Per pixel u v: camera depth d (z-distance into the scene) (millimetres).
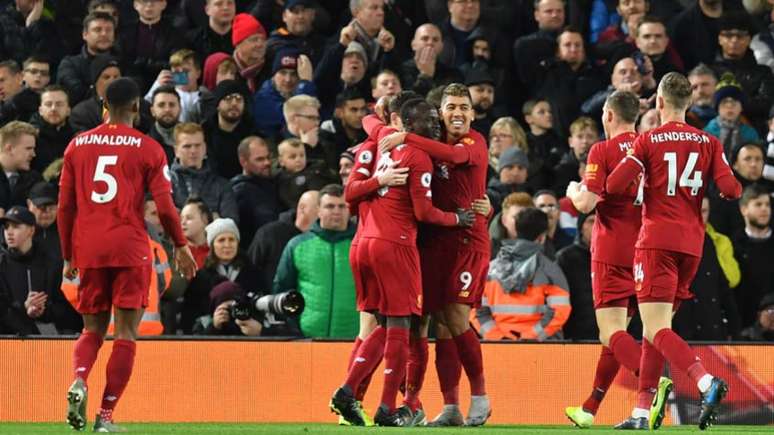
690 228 28312
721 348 35250
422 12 51688
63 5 49875
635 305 30953
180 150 41344
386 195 28969
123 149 27297
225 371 34719
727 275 40594
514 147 42281
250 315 35281
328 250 37406
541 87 48219
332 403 29031
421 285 29344
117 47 47375
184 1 49812
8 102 44406
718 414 35031
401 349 28953
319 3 52219
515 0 51219
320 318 37156
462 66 49219
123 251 27031
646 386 29156
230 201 41406
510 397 35062
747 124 47625
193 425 31609
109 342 34281
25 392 34031
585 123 44281
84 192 27234
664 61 48625
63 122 43156
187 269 28156
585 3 52250
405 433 26219
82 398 25922
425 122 29188
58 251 37656
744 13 50562
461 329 30391
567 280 37688
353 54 46688
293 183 42312
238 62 47688
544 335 36156
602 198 29719
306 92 46281
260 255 39000
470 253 30188
